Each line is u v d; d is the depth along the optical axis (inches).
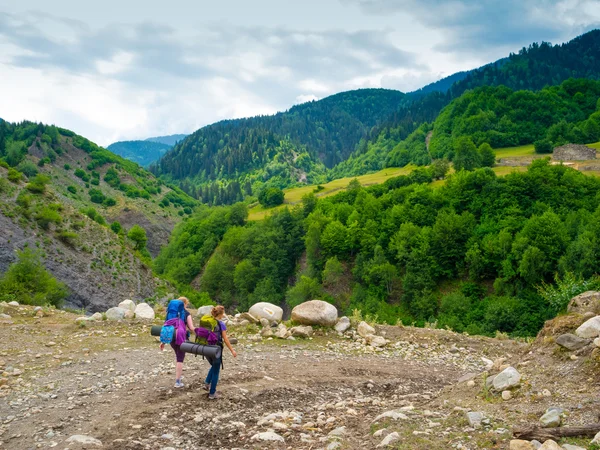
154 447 253.3
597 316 339.9
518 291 3272.6
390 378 442.0
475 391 327.3
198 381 381.7
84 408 317.4
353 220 4704.7
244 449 249.9
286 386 378.9
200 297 3459.6
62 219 2891.2
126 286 2891.2
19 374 398.0
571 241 3449.8
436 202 4667.8
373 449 234.8
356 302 3779.5
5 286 1219.2
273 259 4778.5
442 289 3863.2
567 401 265.6
